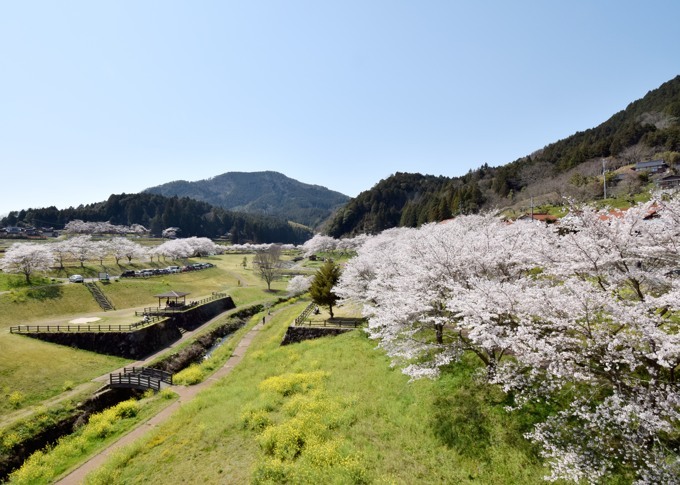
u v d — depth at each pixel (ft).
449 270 53.21
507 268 53.93
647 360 31.63
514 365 38.65
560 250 45.19
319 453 41.45
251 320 161.79
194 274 257.14
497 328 35.47
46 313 142.41
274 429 48.37
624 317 29.40
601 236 41.52
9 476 58.70
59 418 73.15
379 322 52.37
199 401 68.08
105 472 48.52
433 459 38.50
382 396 53.78
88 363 101.24
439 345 47.06
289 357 86.43
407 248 73.67
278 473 39.63
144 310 150.82
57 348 104.37
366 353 75.51
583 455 29.48
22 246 181.88
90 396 81.61
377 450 41.24
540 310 34.86
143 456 51.65
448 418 43.83
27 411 75.46
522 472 33.68
